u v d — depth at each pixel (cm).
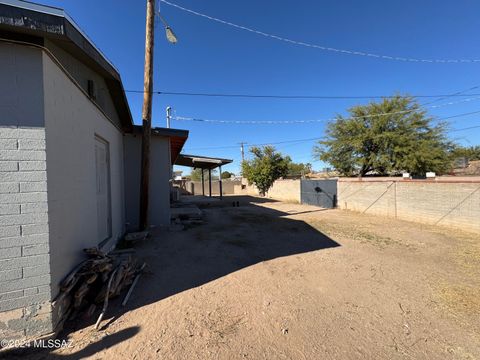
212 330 241
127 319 257
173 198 1437
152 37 606
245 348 216
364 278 373
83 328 241
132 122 651
